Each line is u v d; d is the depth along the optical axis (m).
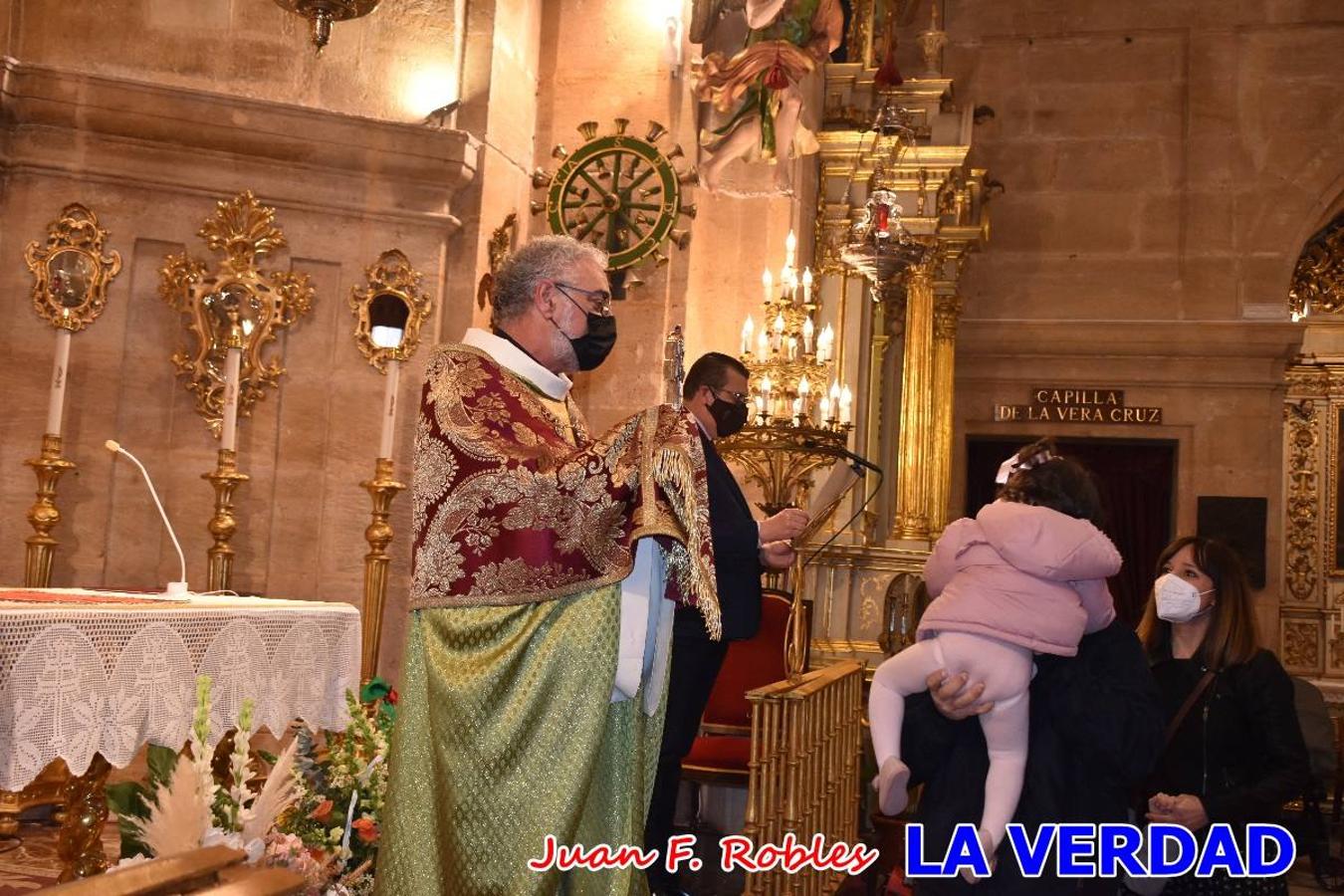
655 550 2.96
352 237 6.71
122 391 6.46
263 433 6.60
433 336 6.73
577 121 7.52
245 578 6.52
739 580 4.04
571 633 2.75
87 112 6.30
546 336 3.04
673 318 7.34
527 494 2.76
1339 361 12.31
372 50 6.80
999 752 3.02
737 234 7.82
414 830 2.75
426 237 6.76
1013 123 12.73
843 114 9.51
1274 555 11.95
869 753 7.51
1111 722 2.97
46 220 6.36
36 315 6.36
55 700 3.46
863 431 9.06
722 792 6.28
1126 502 12.38
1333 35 12.25
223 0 6.64
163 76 6.55
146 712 3.77
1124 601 12.26
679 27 7.47
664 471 2.75
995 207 12.70
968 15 12.88
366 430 6.68
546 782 2.70
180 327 6.54
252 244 6.56
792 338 6.95
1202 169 12.38
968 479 12.73
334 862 3.50
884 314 9.59
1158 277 12.35
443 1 6.88
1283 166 12.23
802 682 4.33
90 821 4.00
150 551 6.45
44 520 5.77
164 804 2.88
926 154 9.37
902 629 8.16
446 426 2.84
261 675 4.29
